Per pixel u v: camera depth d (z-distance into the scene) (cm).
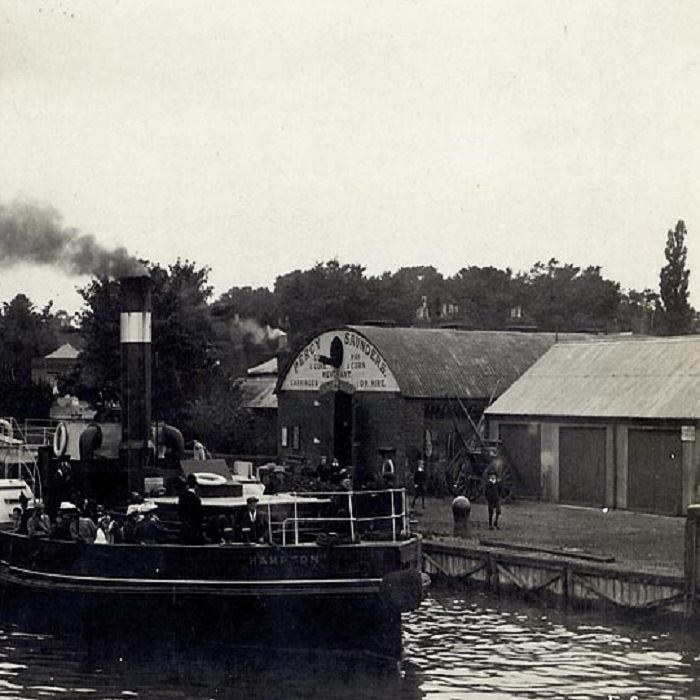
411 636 2802
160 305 6050
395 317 11688
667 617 2870
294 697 2255
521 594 3234
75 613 2611
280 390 6056
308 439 5838
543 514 4294
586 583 3064
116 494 3038
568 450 4653
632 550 3344
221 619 2506
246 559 2498
